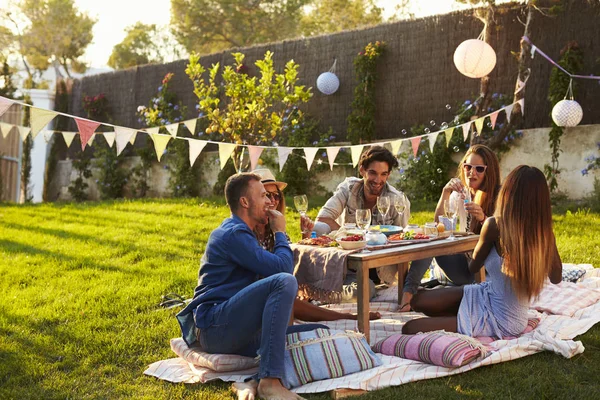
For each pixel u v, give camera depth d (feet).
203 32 78.02
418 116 29.63
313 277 10.76
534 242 10.04
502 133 26.23
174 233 23.17
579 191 25.13
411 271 13.33
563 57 25.05
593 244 18.76
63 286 16.16
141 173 38.91
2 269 18.13
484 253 10.78
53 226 25.89
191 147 13.35
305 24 78.54
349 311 13.61
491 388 9.19
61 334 12.25
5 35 69.26
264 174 11.69
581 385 9.30
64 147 43.93
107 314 13.65
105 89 41.98
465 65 24.77
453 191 13.33
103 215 28.25
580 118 23.86
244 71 35.27
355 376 9.56
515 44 26.81
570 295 13.33
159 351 11.37
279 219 10.16
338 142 32.09
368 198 13.80
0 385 9.86
